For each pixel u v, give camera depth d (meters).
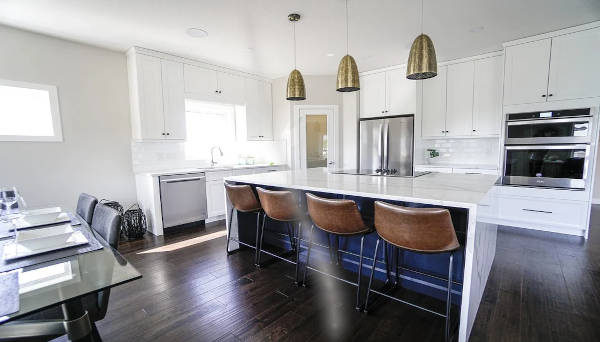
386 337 1.67
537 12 2.83
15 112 3.09
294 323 1.82
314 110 5.16
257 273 2.54
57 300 0.86
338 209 1.89
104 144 3.67
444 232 1.51
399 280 2.24
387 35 3.38
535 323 1.77
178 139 4.05
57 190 3.33
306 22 3.00
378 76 4.89
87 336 1.01
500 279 2.34
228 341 1.66
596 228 3.63
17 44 3.03
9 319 0.77
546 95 3.37
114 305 2.04
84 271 1.05
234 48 3.73
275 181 2.56
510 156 3.65
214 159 4.91
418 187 2.04
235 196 2.69
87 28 3.04
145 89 3.70
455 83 4.34
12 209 1.88
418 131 4.72
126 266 1.09
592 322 1.77
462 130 4.33
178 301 2.08
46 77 3.21
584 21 3.05
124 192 3.87
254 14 2.79
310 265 2.70
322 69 4.79
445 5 2.67
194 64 4.19
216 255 2.97
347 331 1.73
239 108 5.03
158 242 3.39
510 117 3.63
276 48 3.76
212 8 2.66
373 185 2.17
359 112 5.16
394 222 1.64
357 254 2.45
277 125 5.41
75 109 3.43
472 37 3.47
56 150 3.31
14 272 1.04
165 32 3.18
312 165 5.26
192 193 3.98
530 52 3.44
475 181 2.33
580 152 3.21
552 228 3.49
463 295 1.54
